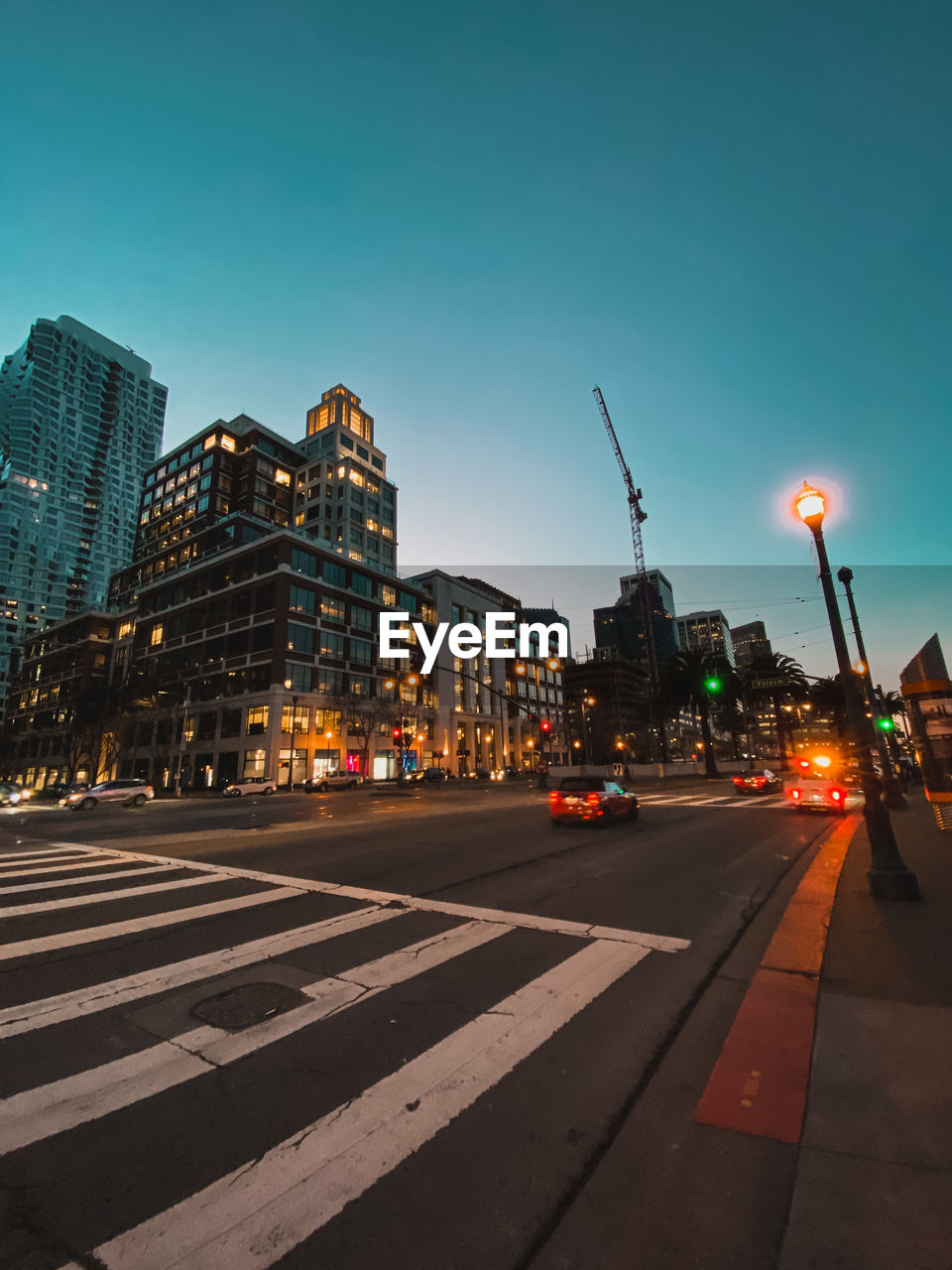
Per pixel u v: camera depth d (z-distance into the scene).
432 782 60.38
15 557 150.25
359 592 63.88
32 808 35.97
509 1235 2.42
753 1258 2.25
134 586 82.25
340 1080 3.67
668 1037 4.17
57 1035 4.31
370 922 7.16
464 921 7.18
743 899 8.25
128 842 14.45
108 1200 2.67
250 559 59.38
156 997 4.98
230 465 81.94
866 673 20.17
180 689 59.88
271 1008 4.73
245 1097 3.48
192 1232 2.47
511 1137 3.07
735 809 23.14
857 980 4.89
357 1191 2.70
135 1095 3.52
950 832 13.58
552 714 102.81
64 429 164.50
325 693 56.34
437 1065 3.83
